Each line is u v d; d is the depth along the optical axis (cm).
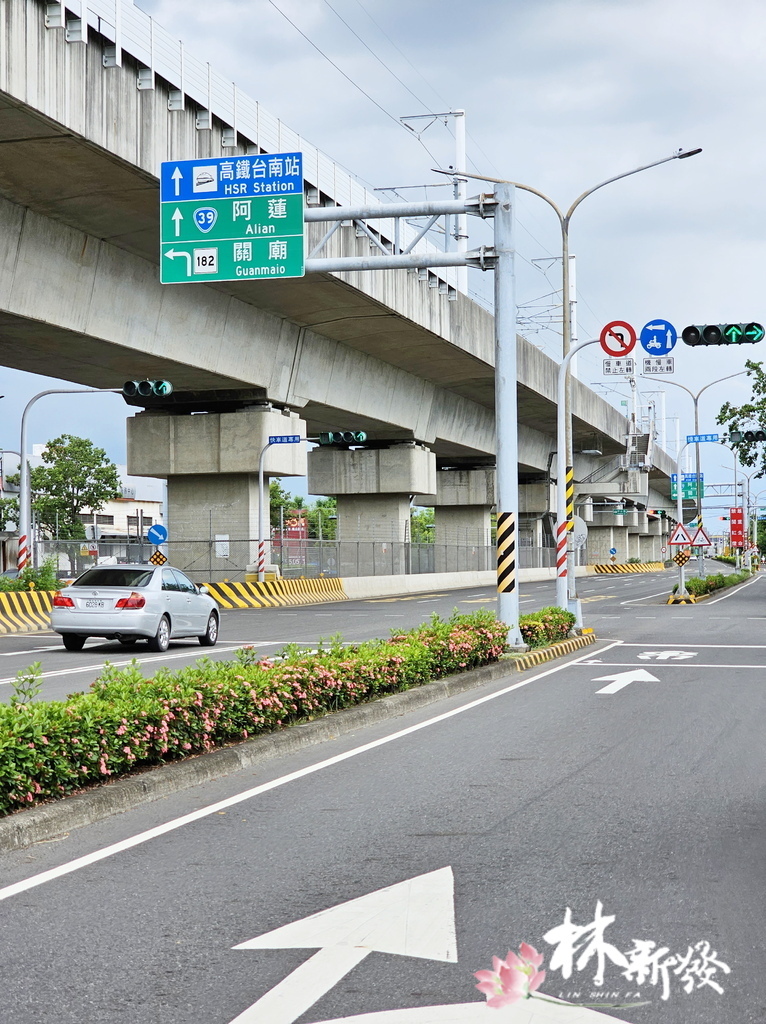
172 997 443
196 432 4116
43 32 2103
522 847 683
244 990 450
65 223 2733
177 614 2164
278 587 4144
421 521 12762
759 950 493
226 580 4244
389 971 470
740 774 922
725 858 652
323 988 452
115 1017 424
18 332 2906
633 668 1873
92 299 2916
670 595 4838
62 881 611
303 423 4331
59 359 3353
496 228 1880
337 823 754
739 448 4862
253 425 4044
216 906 564
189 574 4297
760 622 3119
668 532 17012
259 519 4059
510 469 1967
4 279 2602
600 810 788
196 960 484
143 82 2409
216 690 993
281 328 3869
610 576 9050
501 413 1944
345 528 5816
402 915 546
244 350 3709
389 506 5750
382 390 4878
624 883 600
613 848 679
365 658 1351
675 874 618
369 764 984
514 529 1973
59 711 808
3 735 727
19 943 507
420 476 5634
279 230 1900
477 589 5916
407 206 1883
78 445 7025
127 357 3303
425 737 1139
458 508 7406
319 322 3888
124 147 2345
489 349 4853
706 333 2275
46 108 2112
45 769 748
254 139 2809
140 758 870
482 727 1207
